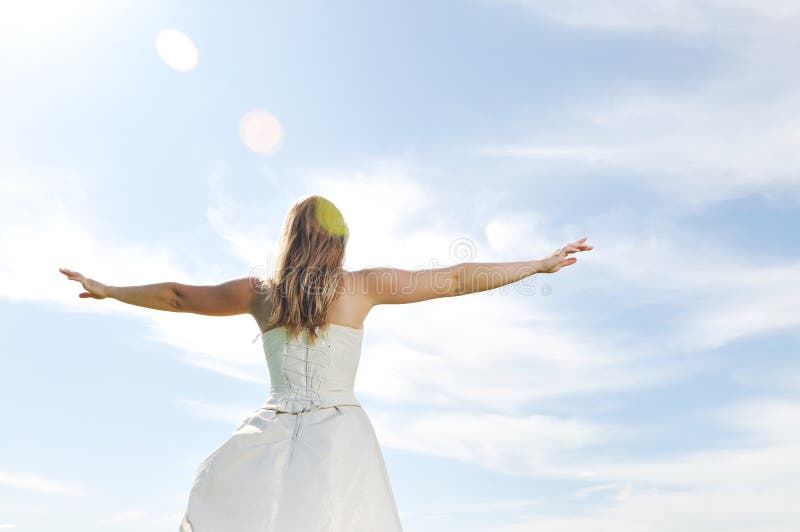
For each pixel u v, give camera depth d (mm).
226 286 3934
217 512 3346
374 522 3379
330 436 3500
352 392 3764
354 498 3391
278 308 3730
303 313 3686
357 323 3801
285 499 3326
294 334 3703
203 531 3297
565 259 3949
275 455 3459
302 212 3834
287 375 3707
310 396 3635
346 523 3314
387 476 3699
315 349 3705
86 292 3947
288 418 3588
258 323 3902
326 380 3680
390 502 3520
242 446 3488
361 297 3803
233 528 3283
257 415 3668
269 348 3814
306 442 3490
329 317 3736
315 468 3395
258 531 3258
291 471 3398
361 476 3467
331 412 3611
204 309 3936
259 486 3363
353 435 3559
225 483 3404
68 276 3932
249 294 3898
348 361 3752
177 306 3965
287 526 3260
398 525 3506
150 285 3969
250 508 3316
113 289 3969
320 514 3287
